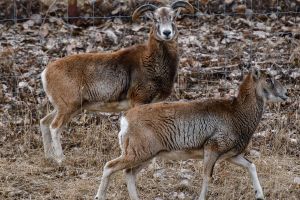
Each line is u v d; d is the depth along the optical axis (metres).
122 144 23.16
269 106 31.56
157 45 28.11
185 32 41.88
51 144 28.19
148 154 23.02
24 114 31.34
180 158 23.92
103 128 29.06
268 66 35.91
